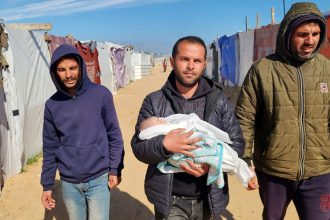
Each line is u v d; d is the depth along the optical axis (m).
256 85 2.78
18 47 6.52
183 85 2.43
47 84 8.12
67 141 2.96
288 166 2.74
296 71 2.66
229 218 4.43
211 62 24.66
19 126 6.11
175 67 2.40
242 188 5.28
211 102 2.43
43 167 3.10
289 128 2.69
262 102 2.80
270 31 11.51
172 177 2.40
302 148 2.70
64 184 3.03
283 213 2.99
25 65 6.79
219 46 21.12
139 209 4.88
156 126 2.29
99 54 16.55
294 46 2.60
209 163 2.22
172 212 2.51
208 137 2.25
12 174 5.87
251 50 13.90
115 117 3.08
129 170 6.40
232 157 2.30
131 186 5.67
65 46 2.84
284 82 2.67
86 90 2.97
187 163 2.27
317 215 2.81
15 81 6.09
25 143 6.60
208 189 2.43
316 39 2.57
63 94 2.96
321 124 2.67
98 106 2.98
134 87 24.88
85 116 2.94
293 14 2.55
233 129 2.49
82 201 3.08
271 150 2.77
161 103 2.48
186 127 2.27
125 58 26.56
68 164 2.97
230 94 14.91
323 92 2.64
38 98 7.41
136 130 2.48
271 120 2.76
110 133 3.08
